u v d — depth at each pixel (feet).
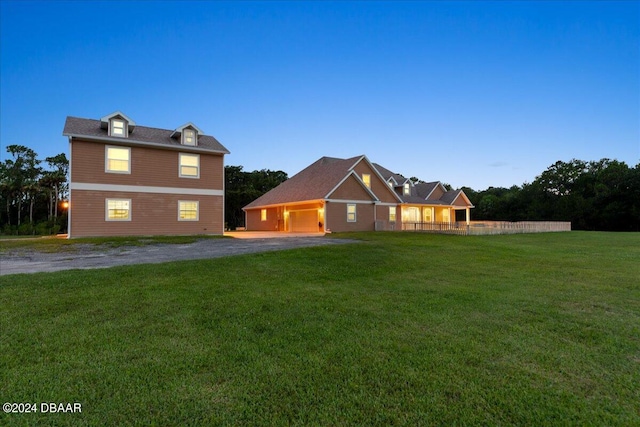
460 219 162.61
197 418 8.00
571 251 42.68
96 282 20.71
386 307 17.17
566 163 155.63
